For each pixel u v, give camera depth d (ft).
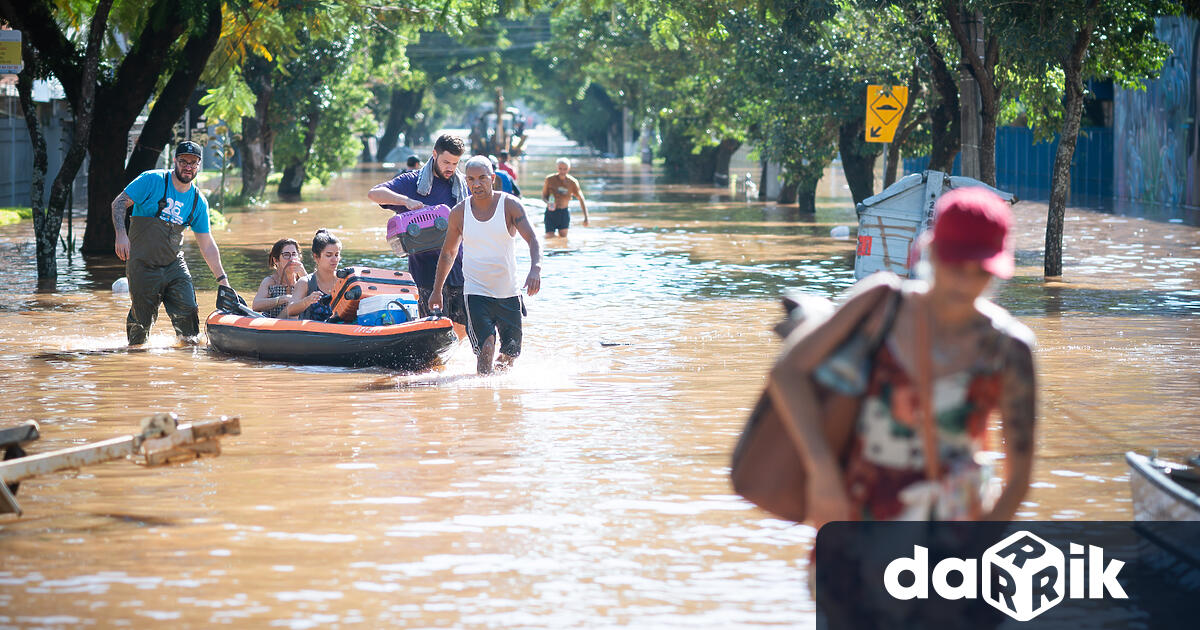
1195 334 64.18
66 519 31.37
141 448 29.19
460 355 59.52
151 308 61.57
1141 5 95.91
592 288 85.61
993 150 101.40
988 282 18.31
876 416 19.11
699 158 269.03
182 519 31.35
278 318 59.41
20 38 85.71
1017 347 18.81
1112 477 35.50
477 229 52.60
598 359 57.16
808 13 113.29
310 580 26.91
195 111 209.97
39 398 47.85
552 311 73.92
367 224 147.84
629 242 123.24
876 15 120.57
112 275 93.30
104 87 109.19
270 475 35.65
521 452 38.60
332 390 49.55
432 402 46.80
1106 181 222.69
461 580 26.91
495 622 24.50
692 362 56.18
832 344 18.88
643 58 216.54
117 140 110.01
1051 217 90.99
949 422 18.98
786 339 20.16
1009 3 88.84
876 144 154.71
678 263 102.63
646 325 68.13
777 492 19.72
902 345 18.78
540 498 33.37
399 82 342.44
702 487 34.50
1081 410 45.09
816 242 123.13
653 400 47.16
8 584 26.63
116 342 63.05
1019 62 95.66
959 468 19.22
